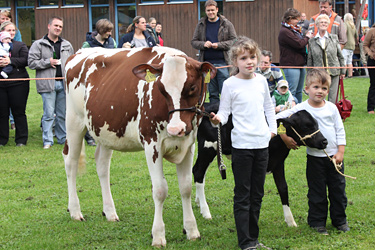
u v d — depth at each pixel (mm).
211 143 5570
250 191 4645
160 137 4699
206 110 5547
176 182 7195
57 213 6031
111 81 5293
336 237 4887
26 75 9969
